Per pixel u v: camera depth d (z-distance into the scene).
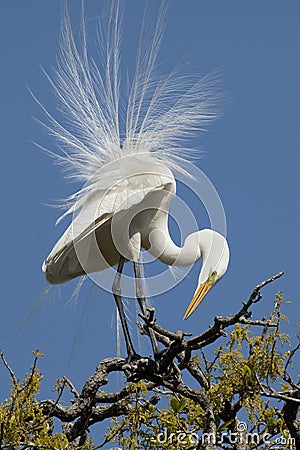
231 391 9.52
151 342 11.28
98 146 12.89
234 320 8.80
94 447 9.84
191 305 12.52
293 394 9.74
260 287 8.58
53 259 11.70
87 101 13.17
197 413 9.83
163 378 9.82
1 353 8.98
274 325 8.83
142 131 12.83
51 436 9.11
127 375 10.14
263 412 9.86
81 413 10.01
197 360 10.20
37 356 8.88
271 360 9.48
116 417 10.16
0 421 8.66
